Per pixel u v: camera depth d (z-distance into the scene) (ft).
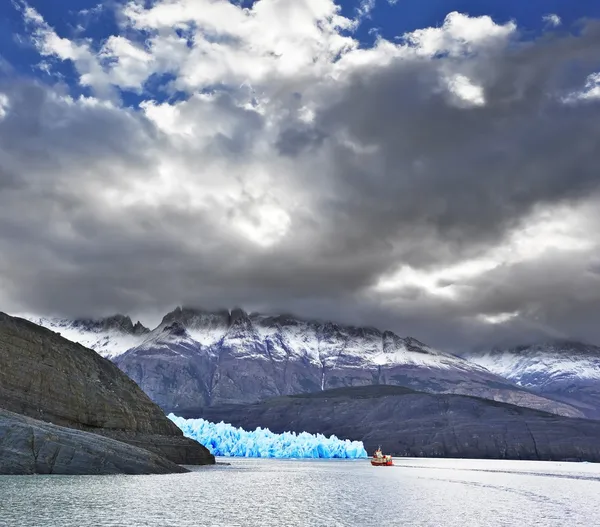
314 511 237.45
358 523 207.82
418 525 207.10
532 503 290.35
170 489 284.41
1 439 297.33
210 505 239.09
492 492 351.87
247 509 234.38
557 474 592.60
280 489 331.98
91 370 436.76
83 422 392.88
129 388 471.21
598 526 214.69
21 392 362.94
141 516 198.90
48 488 251.19
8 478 277.03
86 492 246.27
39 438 306.14
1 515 187.83
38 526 172.86
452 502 286.87
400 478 471.62
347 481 420.36
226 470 480.64
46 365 388.57
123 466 335.26
